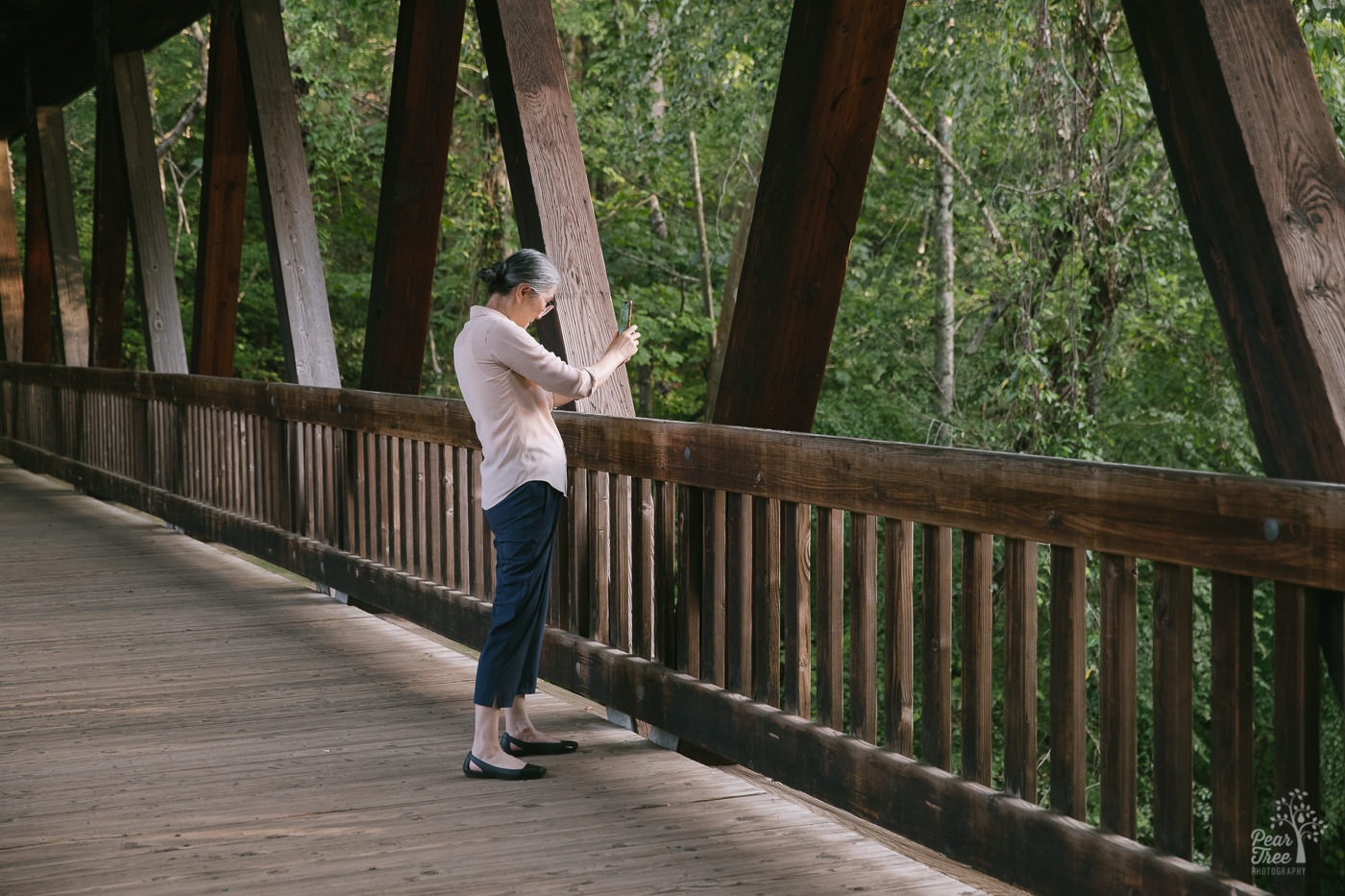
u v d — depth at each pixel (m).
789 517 3.34
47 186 12.70
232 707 4.45
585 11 17.33
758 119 14.86
